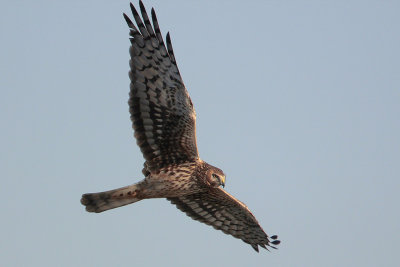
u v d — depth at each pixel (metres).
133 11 13.71
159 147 14.21
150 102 14.01
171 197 15.96
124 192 14.17
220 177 14.33
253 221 16.06
